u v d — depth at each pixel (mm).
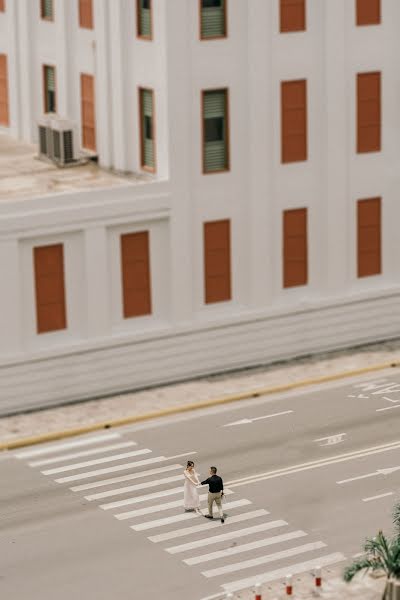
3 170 121375
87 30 123062
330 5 119875
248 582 86250
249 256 121000
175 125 115312
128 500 97875
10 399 112812
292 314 123625
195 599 84312
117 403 115312
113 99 120625
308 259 124125
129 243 115875
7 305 111375
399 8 123188
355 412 113000
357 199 125188
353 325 126938
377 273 128000
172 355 118812
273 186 120938
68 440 108750
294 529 93062
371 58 122938
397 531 88000
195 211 117812
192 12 114500
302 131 121250
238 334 121438
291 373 121375
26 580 86812
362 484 99500
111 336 115938
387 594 81562
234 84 117375
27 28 129750
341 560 88750
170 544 91250
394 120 125250
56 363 114062
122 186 113812
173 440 108250
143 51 116875
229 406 114875
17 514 95875
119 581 86562
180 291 118250
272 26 118000
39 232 111250
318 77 120938
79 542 91688
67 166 122438
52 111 130500
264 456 104688
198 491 99125
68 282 113938
